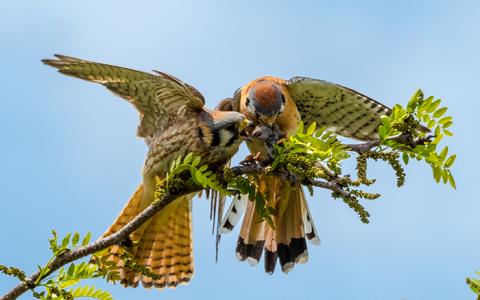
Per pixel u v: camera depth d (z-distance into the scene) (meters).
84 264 8.23
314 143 8.84
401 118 8.90
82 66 10.55
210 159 10.57
